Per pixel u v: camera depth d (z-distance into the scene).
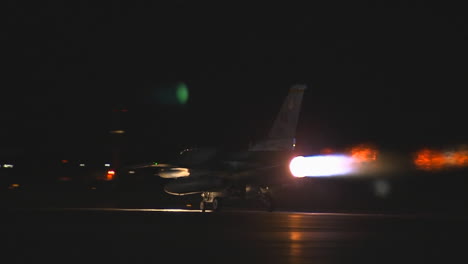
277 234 64.12
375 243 56.00
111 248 51.31
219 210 118.19
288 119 116.56
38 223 77.69
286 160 114.12
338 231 68.25
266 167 114.94
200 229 70.06
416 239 59.81
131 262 43.28
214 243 55.22
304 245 53.97
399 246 53.72
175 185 123.06
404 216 97.88
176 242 56.00
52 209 114.56
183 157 125.00
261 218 91.38
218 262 43.25
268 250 50.19
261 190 117.81
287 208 129.50
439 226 75.94
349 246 53.41
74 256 46.34
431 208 128.38
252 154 118.00
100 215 95.81
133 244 54.31
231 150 122.62
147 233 64.62
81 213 100.94
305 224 78.69
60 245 53.44
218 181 116.31
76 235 62.19
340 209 126.81
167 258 45.25
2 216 91.75
